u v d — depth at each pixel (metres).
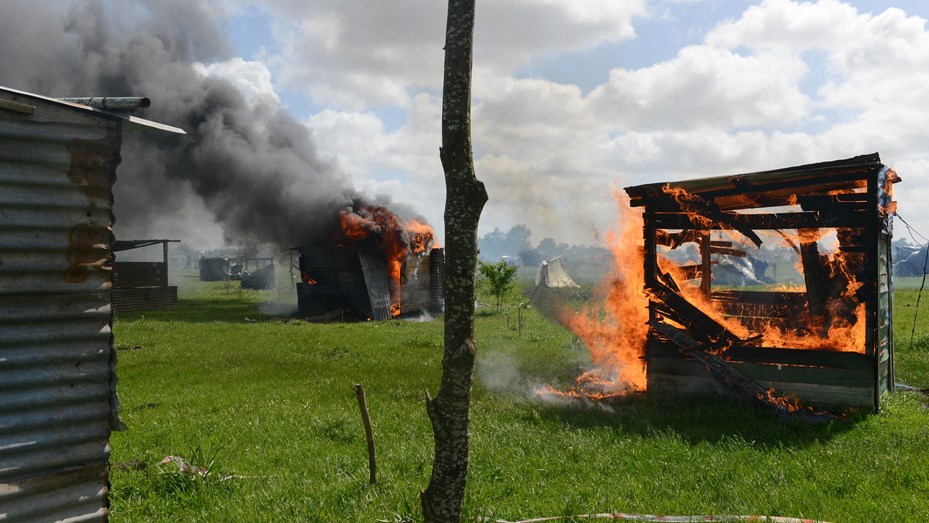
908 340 20.36
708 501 7.41
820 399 12.23
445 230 5.06
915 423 11.03
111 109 5.28
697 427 11.05
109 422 5.27
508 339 24.02
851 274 12.77
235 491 7.75
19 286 4.82
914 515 6.82
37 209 4.91
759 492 7.60
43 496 4.89
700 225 13.54
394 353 20.34
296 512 6.86
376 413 12.31
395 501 6.99
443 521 5.05
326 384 15.43
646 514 6.83
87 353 5.14
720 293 16.42
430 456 9.08
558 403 13.23
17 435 4.78
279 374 16.84
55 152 5.00
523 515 6.91
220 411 12.60
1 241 4.73
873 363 11.81
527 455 9.41
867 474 8.30
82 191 5.14
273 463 9.23
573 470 8.67
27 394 4.83
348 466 8.84
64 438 5.00
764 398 12.28
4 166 4.76
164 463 8.51
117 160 5.36
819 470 8.46
